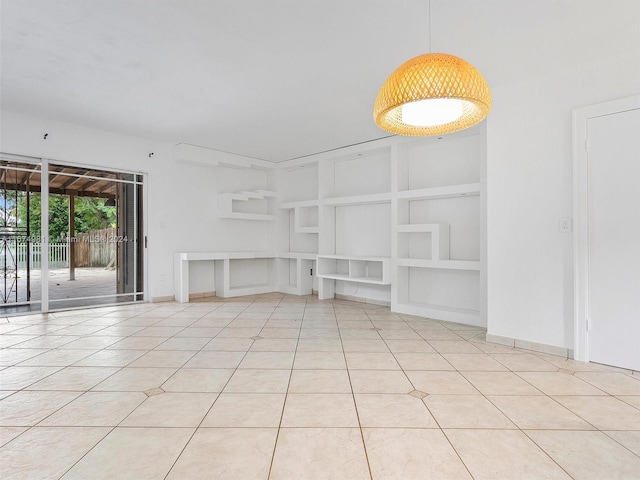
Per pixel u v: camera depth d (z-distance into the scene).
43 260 4.74
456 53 2.92
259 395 2.35
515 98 3.42
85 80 3.49
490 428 1.96
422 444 1.81
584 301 3.03
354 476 1.56
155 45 2.86
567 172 3.14
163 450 1.75
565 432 1.92
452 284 4.80
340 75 3.36
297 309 5.21
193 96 3.86
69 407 2.18
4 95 3.86
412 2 2.32
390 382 2.57
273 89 3.67
